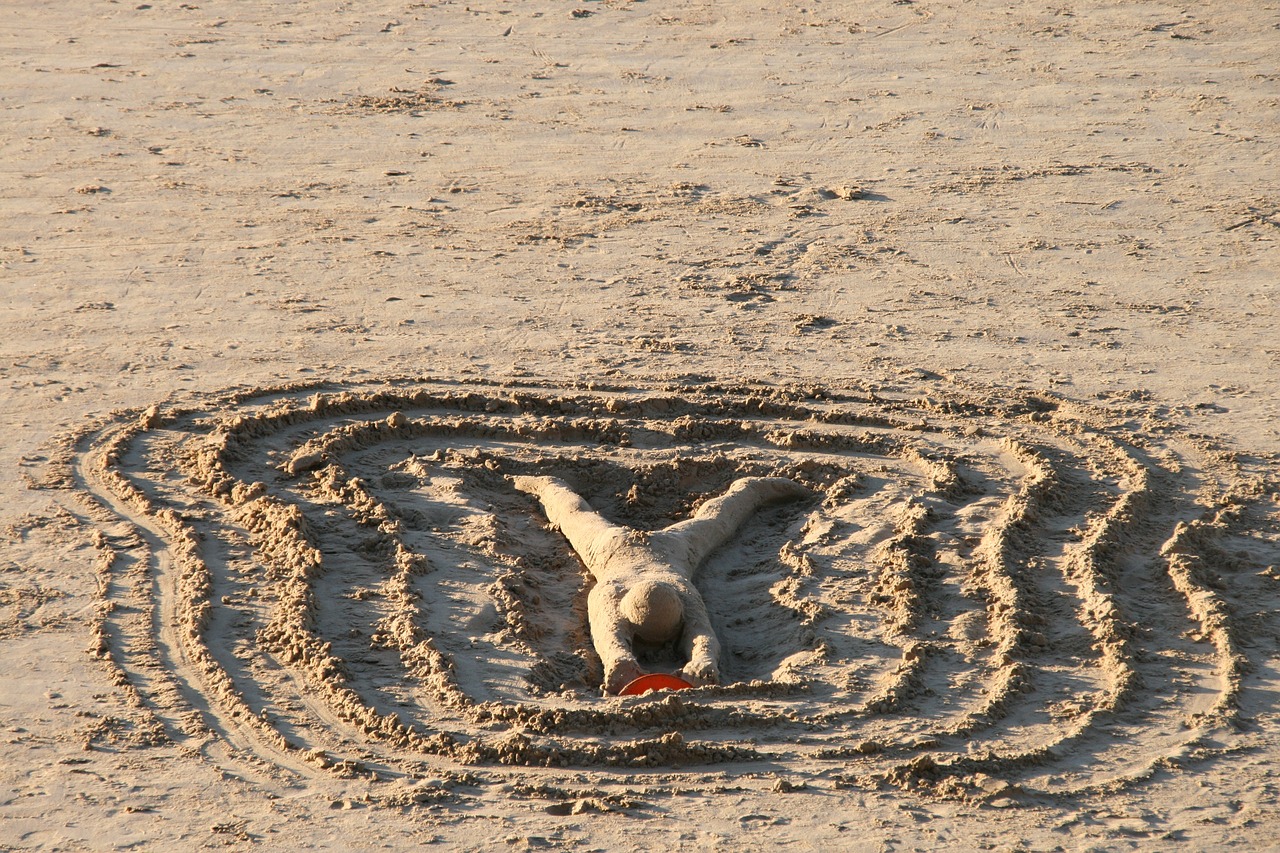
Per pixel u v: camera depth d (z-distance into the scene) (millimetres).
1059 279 19844
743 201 23641
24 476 13305
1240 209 22719
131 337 17531
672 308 18781
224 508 12648
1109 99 29516
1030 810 8102
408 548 11789
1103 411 15000
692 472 13734
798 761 8703
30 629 10383
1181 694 9477
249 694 9555
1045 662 9961
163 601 10852
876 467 13656
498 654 10180
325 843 7777
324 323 18109
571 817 8055
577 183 24766
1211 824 7953
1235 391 15625
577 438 14539
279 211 23172
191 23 36281
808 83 31156
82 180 24672
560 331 17859
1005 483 13117
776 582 11586
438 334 17766
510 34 35500
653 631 10523
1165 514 12438
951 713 9273
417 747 8906
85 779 8430
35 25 35875
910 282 19812
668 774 8578
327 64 32875
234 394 15453
